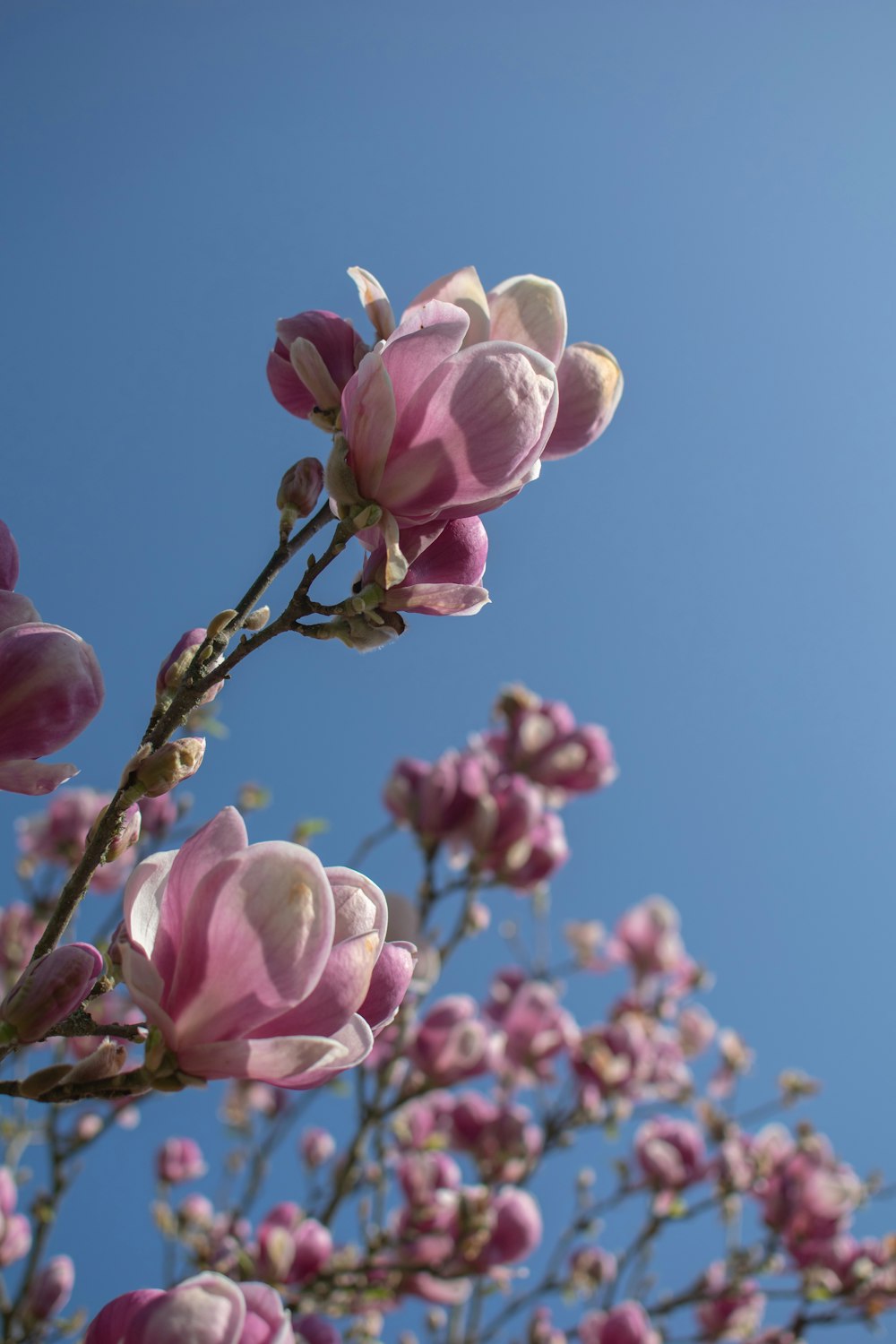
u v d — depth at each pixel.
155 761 0.85
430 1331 2.48
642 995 3.19
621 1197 2.75
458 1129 2.56
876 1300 2.62
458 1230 2.11
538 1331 2.56
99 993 0.85
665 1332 2.65
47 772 0.88
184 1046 0.82
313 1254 1.87
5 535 0.91
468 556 0.95
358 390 0.90
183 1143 2.62
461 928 2.20
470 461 0.90
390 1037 2.17
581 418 0.97
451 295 0.94
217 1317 0.86
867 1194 2.80
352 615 0.90
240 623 0.90
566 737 2.59
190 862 0.84
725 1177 2.71
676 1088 3.05
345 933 0.85
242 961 0.82
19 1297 1.74
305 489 0.91
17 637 0.87
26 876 2.17
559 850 2.29
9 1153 2.02
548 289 0.96
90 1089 0.82
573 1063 2.78
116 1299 0.87
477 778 2.24
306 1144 2.69
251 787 2.20
